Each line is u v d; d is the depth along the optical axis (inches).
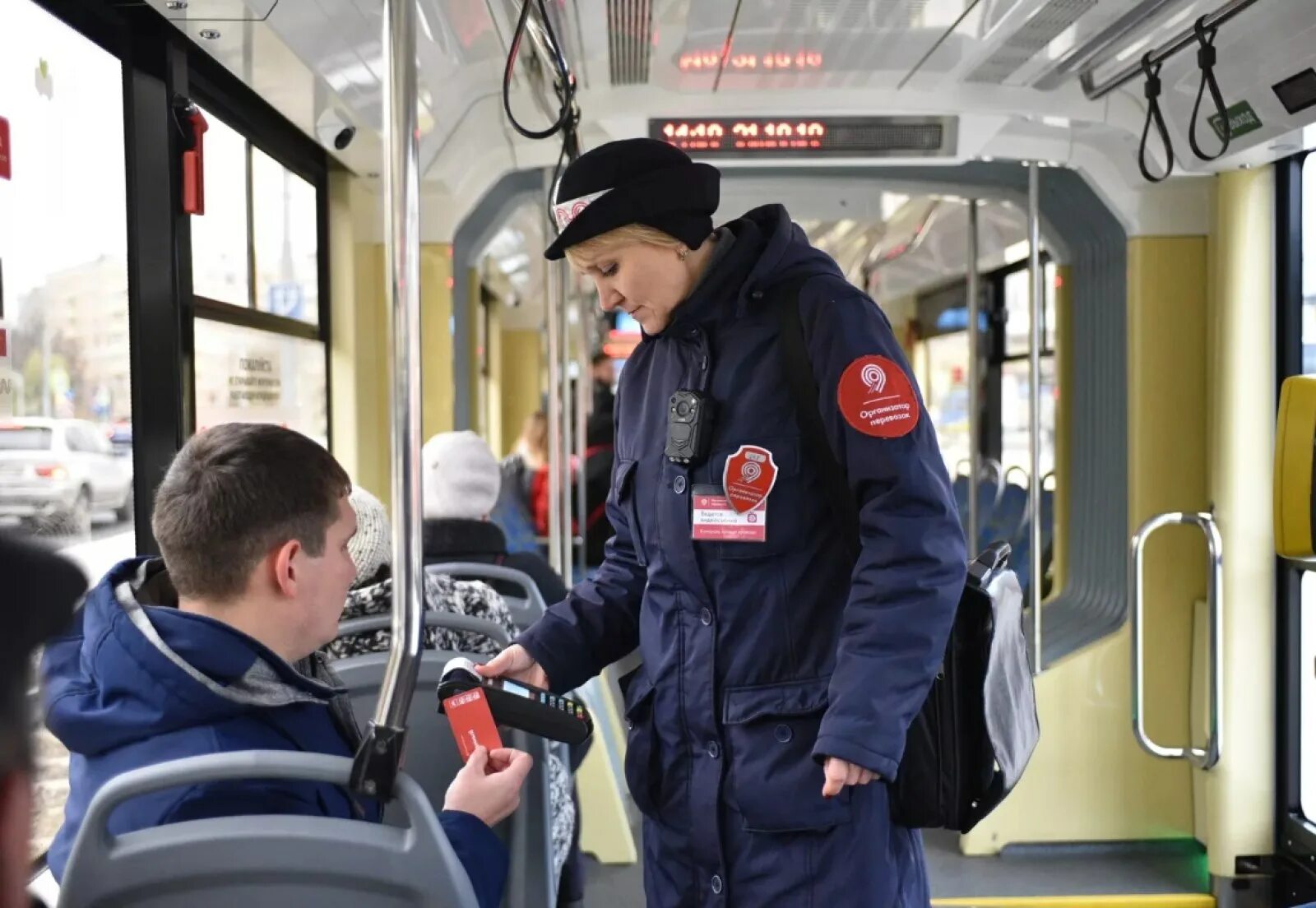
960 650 74.8
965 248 248.5
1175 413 174.1
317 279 160.1
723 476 72.2
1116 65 142.9
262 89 117.4
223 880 54.3
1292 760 161.0
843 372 69.9
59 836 58.9
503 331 517.0
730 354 73.5
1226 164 155.1
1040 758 177.0
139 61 106.3
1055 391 203.2
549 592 136.3
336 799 62.4
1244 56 131.7
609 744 184.2
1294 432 123.9
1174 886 166.4
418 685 92.3
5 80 83.4
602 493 239.9
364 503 98.1
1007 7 123.3
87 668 59.9
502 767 66.2
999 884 167.0
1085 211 188.7
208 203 118.0
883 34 133.6
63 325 93.2
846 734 65.5
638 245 70.2
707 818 73.5
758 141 161.5
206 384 116.7
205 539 60.6
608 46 138.4
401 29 59.3
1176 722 176.4
